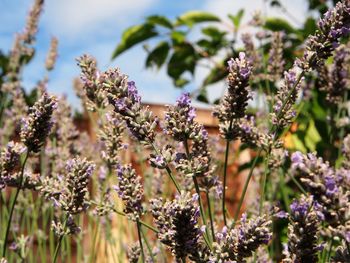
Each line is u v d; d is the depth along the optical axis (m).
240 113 0.38
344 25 0.38
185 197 0.32
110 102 0.37
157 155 0.36
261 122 0.62
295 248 0.32
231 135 0.39
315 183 0.28
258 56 0.65
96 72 0.49
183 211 0.32
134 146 0.73
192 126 0.36
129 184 0.39
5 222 0.71
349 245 0.30
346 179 0.30
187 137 0.36
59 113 0.71
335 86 0.62
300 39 0.83
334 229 0.29
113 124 0.50
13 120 0.77
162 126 0.37
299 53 0.83
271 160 0.50
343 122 0.66
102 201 0.46
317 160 0.29
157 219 0.34
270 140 0.43
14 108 0.79
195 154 0.37
